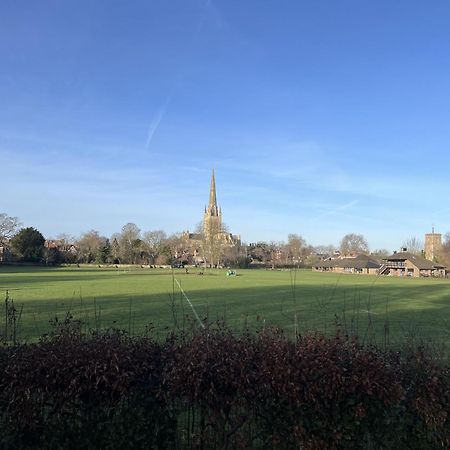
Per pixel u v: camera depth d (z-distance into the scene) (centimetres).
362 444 445
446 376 457
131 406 439
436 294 4794
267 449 445
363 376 423
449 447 445
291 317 2455
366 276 10525
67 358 438
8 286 4828
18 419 435
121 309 2734
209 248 14150
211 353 445
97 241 15562
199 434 460
